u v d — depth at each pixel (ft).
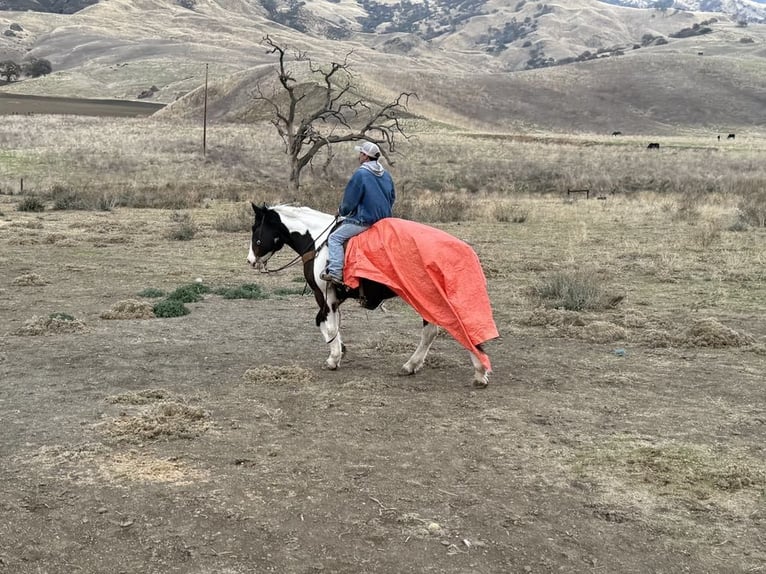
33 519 15.90
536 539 15.30
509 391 25.35
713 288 45.19
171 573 13.93
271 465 18.76
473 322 24.08
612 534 15.58
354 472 18.39
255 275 51.47
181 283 48.01
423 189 135.85
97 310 38.96
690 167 168.35
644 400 24.48
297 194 113.50
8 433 20.92
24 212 88.79
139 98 541.75
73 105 417.69
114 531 15.43
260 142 196.75
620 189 137.80
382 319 37.50
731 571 14.30
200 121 295.07
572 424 22.06
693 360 29.68
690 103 469.57
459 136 251.19
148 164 150.71
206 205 100.78
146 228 75.66
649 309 39.83
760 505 16.83
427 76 483.51
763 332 34.50
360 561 14.39
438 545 15.01
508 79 507.71
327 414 22.75
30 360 28.86
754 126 432.66
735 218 82.84
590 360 29.68
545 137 272.92
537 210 95.30
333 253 25.45
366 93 357.20
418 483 17.83
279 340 32.73
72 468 18.47
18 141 178.70
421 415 22.72
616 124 432.25
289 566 14.20
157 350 30.63
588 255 59.21
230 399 24.20
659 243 65.36
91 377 26.63
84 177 131.03
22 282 45.98
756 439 20.92
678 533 15.64
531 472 18.56
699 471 18.54
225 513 16.17
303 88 328.29
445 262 24.23
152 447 19.89
